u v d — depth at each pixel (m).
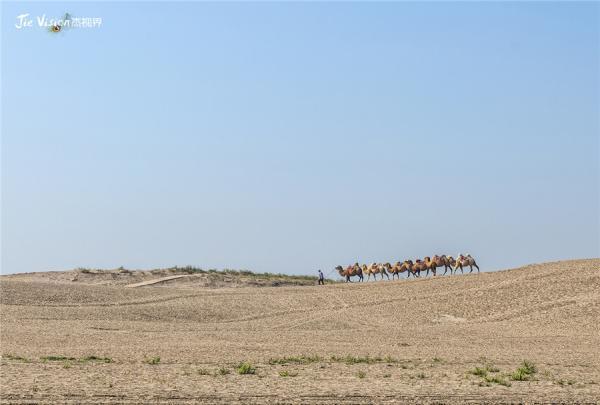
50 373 31.19
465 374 32.31
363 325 56.16
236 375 31.30
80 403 24.75
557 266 69.94
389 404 25.42
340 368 33.88
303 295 68.06
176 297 66.94
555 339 48.25
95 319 56.62
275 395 26.59
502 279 67.62
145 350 40.09
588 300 58.09
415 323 56.72
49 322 54.44
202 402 25.30
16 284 67.38
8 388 27.27
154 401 25.34
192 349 40.75
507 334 50.97
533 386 29.27
